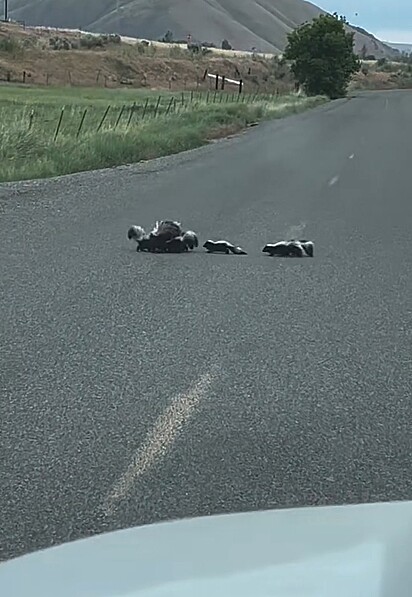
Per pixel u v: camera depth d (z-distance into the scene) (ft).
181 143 88.99
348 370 22.08
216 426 18.13
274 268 34.42
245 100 187.62
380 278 32.99
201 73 337.11
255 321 26.61
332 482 15.65
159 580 6.78
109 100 175.42
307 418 18.69
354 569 6.85
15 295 29.22
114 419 18.44
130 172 67.21
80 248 37.52
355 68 275.18
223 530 8.03
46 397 19.71
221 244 37.50
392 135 113.91
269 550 7.36
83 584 6.79
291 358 22.99
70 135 80.94
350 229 43.98
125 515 14.29
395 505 8.71
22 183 58.65
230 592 6.48
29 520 14.05
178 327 25.76
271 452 16.87
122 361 22.48
